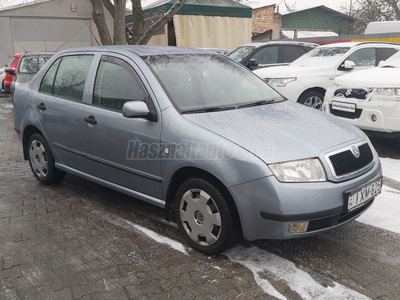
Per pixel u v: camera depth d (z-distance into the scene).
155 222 3.94
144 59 3.78
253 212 2.91
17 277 2.98
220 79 4.03
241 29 15.21
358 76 6.19
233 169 2.92
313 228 2.93
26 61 10.38
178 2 9.84
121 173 3.81
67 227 3.81
